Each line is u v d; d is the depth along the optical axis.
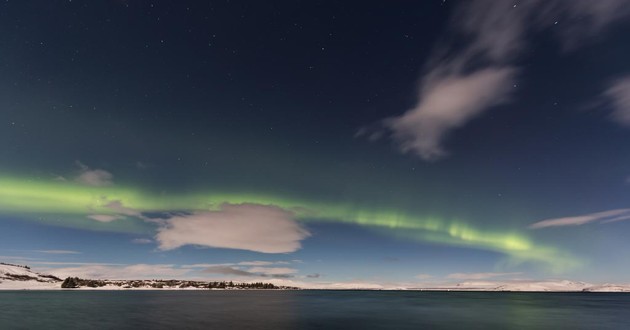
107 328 56.44
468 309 107.81
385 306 123.38
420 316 81.50
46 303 119.94
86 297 172.00
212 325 60.22
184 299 162.38
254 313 85.00
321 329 56.25
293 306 117.50
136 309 96.19
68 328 56.69
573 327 62.25
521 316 83.00
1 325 60.97
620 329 59.78
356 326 61.16
